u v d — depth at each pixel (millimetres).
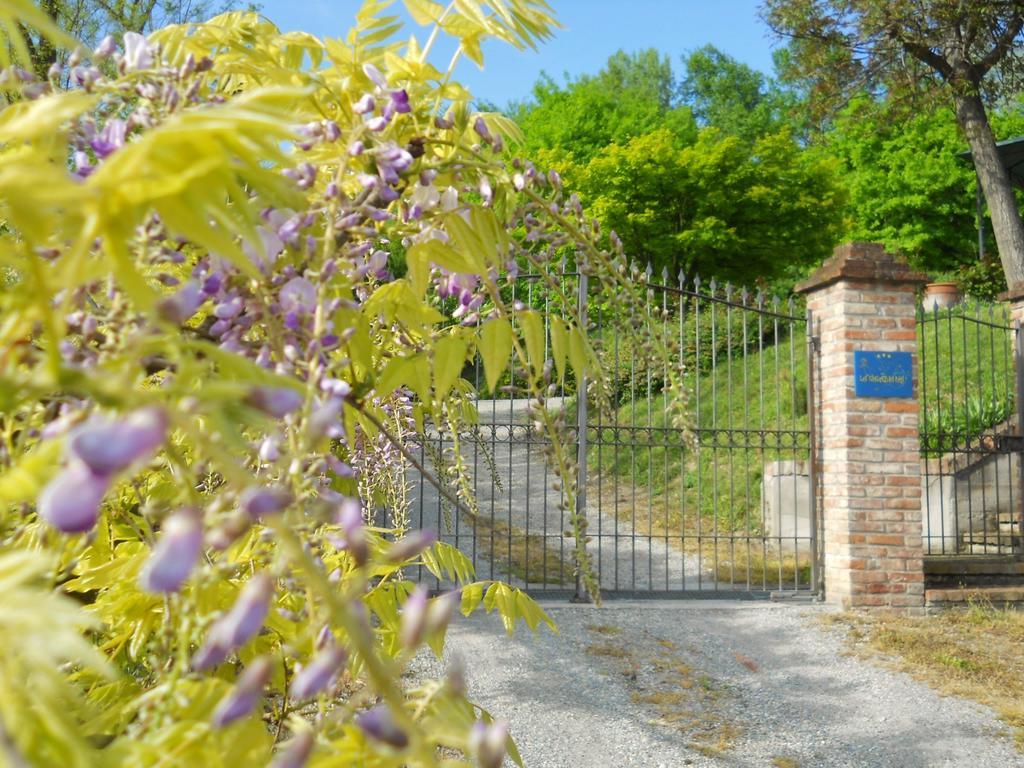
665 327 1468
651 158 24766
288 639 987
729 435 8359
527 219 1344
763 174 24984
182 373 513
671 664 6395
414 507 9062
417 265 1240
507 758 4773
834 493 8016
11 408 467
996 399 11469
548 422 1261
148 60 960
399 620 1378
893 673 6332
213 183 502
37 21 457
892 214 31422
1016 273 19938
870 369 7930
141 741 619
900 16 20094
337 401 653
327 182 1181
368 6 1269
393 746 507
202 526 460
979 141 20609
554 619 7172
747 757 4973
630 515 11578
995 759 5039
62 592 993
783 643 6938
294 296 891
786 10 21438
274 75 1214
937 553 9656
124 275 479
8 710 423
